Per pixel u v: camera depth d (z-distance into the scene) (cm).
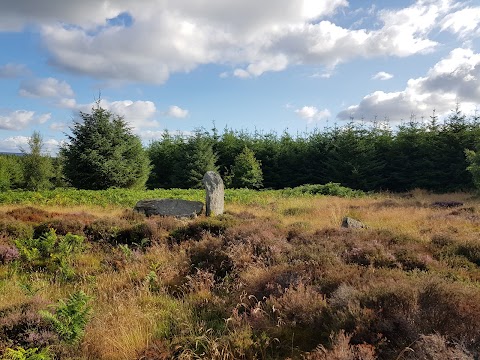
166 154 4181
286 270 577
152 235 1016
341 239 798
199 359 376
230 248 747
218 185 1486
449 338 348
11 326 443
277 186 4050
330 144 3800
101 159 2755
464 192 2906
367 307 411
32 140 3575
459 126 3216
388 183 3609
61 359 394
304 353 373
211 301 551
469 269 645
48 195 1997
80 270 772
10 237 965
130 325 463
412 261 656
